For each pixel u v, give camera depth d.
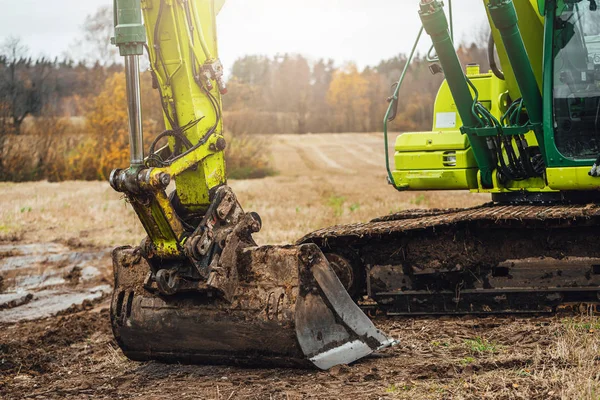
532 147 8.53
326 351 6.22
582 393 4.92
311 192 33.78
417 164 9.05
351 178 51.22
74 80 59.97
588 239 7.79
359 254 8.55
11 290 12.70
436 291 8.28
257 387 5.80
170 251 6.12
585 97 7.75
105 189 38.00
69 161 52.25
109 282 13.35
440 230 8.18
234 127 59.19
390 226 8.17
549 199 8.41
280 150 76.69
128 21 5.88
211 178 6.54
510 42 7.71
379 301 8.45
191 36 6.50
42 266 15.27
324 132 100.12
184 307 6.42
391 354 6.70
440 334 7.42
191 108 6.44
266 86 117.06
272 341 6.09
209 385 5.99
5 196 32.97
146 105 47.53
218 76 6.51
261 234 16.69
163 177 5.89
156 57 6.45
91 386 6.32
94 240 18.84
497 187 8.62
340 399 5.30
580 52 7.77
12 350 8.21
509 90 8.59
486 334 7.29
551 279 7.91
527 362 6.02
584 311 7.81
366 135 91.06
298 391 5.59
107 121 52.00
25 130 52.62
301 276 6.08
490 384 5.40
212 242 6.20
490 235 8.07
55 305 11.36
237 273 6.27
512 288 8.03
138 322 6.63
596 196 8.13
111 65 60.31
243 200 28.66
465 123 8.41
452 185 8.98
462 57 44.88
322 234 8.41
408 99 89.00
